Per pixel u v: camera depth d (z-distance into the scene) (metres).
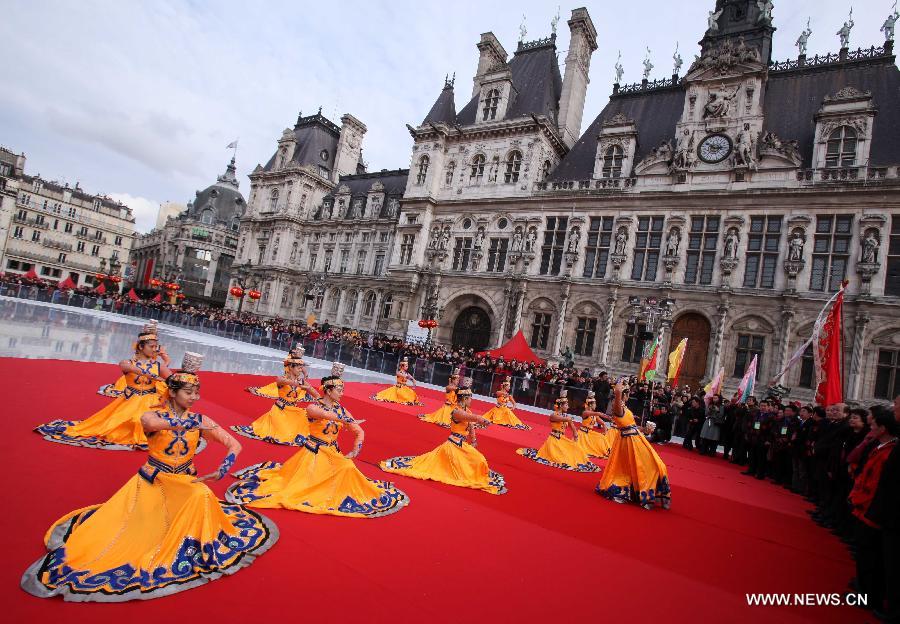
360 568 5.09
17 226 92.56
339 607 4.30
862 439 9.10
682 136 32.38
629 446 9.72
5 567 4.12
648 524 8.33
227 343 35.66
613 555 6.61
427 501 7.63
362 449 10.61
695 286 29.50
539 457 12.56
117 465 6.88
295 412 10.35
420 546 5.89
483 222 39.34
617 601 5.28
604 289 32.56
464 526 6.81
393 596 4.63
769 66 34.47
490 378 27.16
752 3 36.34
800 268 27.08
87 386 12.09
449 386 15.48
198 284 93.50
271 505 6.27
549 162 39.84
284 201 56.47
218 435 4.96
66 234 99.81
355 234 50.81
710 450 19.34
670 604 5.41
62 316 32.06
